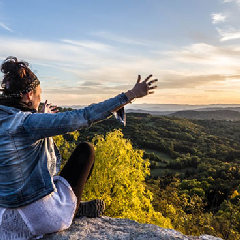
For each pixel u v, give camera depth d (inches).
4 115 60.3
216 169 3464.6
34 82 64.5
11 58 64.4
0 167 60.4
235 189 2474.2
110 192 419.8
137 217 409.7
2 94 62.7
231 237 1093.8
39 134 59.2
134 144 5059.1
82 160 78.7
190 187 2704.2
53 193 71.1
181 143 5664.4
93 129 3651.6
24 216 65.8
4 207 63.7
